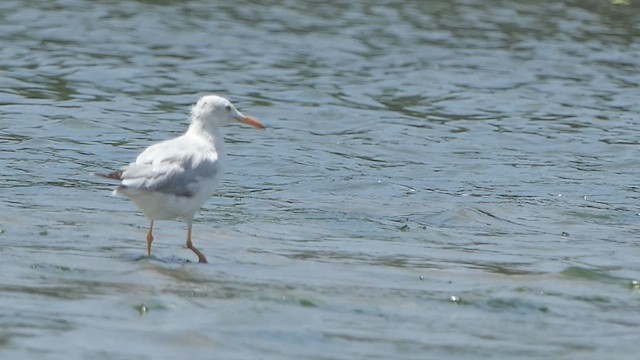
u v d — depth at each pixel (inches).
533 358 399.5
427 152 829.8
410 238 598.5
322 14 1229.1
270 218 628.4
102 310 422.9
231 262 517.7
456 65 1086.4
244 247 553.3
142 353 380.5
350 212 655.8
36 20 1157.1
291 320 426.0
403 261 538.9
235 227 598.5
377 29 1187.3
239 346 394.9
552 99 995.9
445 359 394.6
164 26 1161.4
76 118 861.8
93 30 1136.2
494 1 1298.0
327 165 779.4
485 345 411.5
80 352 376.8
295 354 391.2
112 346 385.1
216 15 1207.6
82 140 813.2
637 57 1135.0
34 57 1044.5
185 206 502.9
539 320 446.6
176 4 1235.2
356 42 1141.1
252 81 1007.0
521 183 756.0
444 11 1261.1
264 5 1249.4
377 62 1085.1
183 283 469.7
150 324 410.0
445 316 445.7
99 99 932.0
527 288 491.8
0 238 530.3
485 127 906.1
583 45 1163.9
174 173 497.4
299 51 1107.3
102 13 1188.5
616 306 471.5
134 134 839.1
